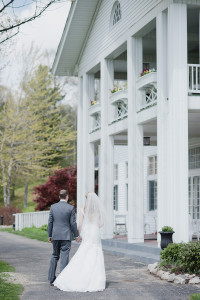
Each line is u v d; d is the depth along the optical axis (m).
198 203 17.61
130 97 15.46
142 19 14.62
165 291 8.03
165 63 13.19
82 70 20.78
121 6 16.38
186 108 12.46
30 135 39.00
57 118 41.16
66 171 28.36
